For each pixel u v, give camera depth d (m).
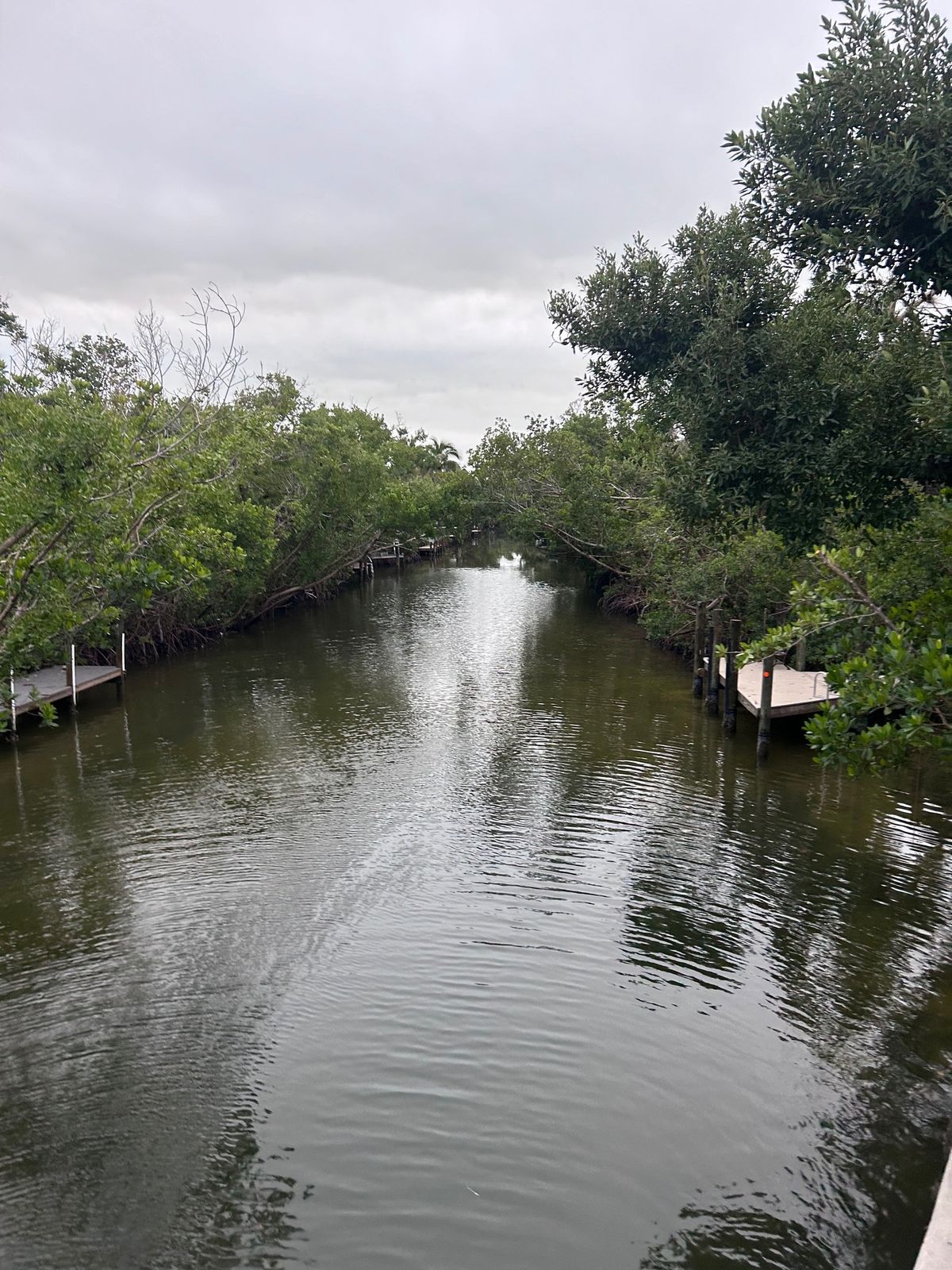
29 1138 6.39
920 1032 7.55
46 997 8.18
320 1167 6.11
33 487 8.99
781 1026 7.67
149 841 11.83
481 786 14.01
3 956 8.93
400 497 43.91
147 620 26.17
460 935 9.23
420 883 10.45
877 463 7.50
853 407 7.57
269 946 9.05
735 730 17.00
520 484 35.66
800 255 8.23
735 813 12.62
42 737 17.30
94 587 11.07
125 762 15.55
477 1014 7.84
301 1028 7.68
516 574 55.81
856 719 7.04
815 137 7.61
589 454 35.25
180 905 9.98
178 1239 5.52
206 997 8.16
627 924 9.45
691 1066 7.15
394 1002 8.04
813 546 8.76
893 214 7.11
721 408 8.12
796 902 9.90
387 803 13.23
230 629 32.41
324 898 10.12
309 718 18.73
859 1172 6.04
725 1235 5.53
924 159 6.79
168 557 14.66
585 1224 5.63
